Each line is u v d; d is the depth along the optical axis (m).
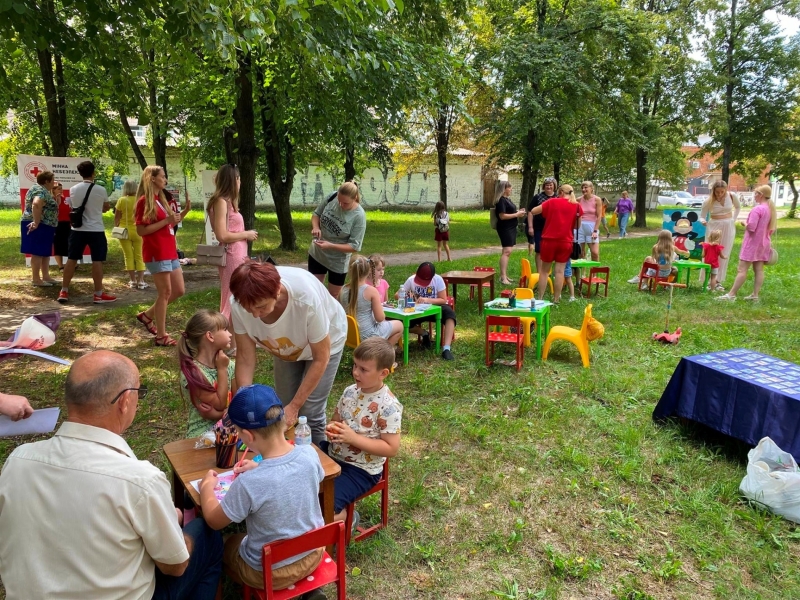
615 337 7.15
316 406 3.39
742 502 3.59
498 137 21.86
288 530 2.28
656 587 2.86
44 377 5.45
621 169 30.34
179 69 7.95
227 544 2.54
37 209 8.70
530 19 20.41
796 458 3.68
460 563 3.02
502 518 3.41
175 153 29.28
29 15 4.48
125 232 9.33
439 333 6.46
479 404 5.10
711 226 10.60
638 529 3.31
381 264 6.43
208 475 2.45
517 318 5.95
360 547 3.11
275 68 10.82
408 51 9.42
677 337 6.90
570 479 3.82
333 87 9.84
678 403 4.51
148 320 6.79
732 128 26.67
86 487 1.72
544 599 2.77
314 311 2.83
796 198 36.03
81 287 9.45
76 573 1.71
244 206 11.19
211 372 3.35
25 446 1.81
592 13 18.72
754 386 3.92
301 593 2.29
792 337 7.12
